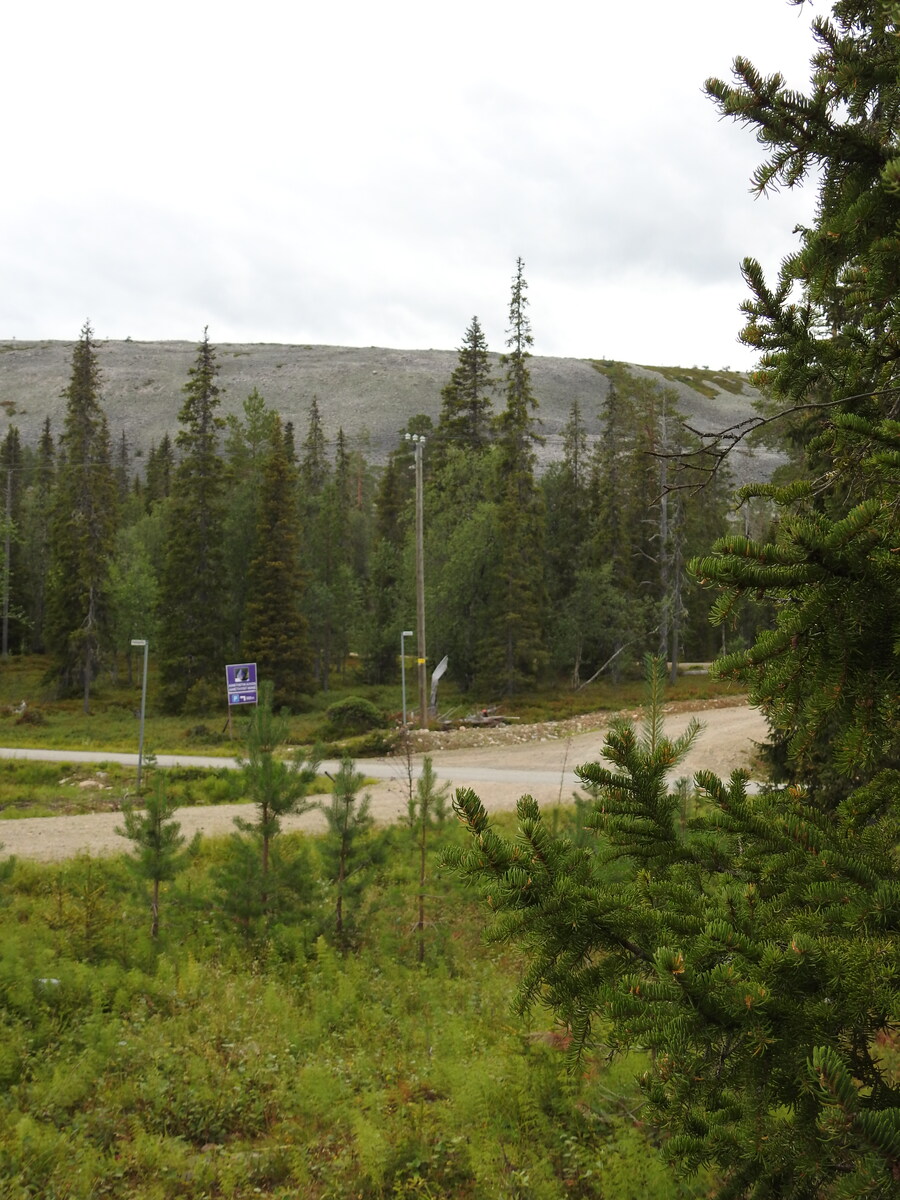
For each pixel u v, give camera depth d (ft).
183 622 163.94
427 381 583.58
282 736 36.35
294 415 537.24
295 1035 25.75
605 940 8.31
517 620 147.43
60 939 33.63
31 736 138.00
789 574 7.04
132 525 238.07
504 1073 20.06
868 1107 7.29
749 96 8.59
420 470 122.11
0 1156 18.30
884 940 7.50
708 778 10.23
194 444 167.22
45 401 554.87
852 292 9.21
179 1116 21.38
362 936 34.91
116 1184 18.42
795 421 14.85
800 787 11.03
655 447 150.10
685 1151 8.07
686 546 152.15
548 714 133.08
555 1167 17.71
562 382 522.88
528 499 155.74
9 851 56.24
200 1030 26.00
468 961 33.09
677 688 147.33
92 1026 25.00
